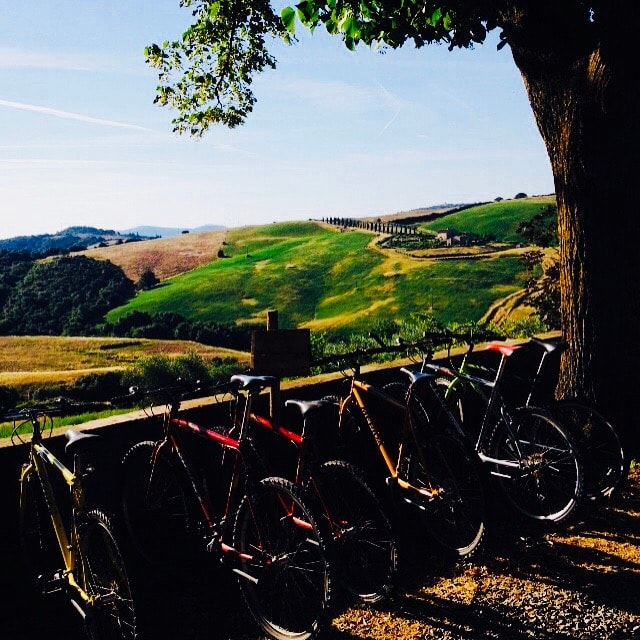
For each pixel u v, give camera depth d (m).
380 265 101.94
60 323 100.31
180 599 4.63
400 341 6.03
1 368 65.44
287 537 4.12
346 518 4.43
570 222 6.34
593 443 5.87
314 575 4.59
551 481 5.43
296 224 152.62
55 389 51.59
